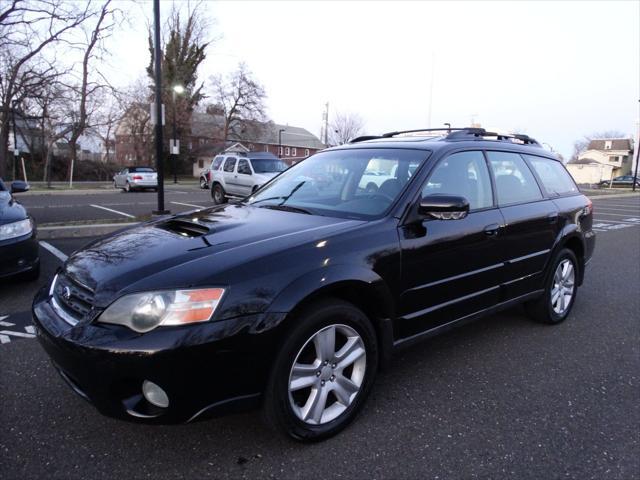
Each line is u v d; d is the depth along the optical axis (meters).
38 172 46.28
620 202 25.00
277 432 2.43
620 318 4.81
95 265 2.54
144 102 46.91
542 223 4.05
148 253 2.53
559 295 4.50
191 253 2.46
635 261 7.94
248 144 66.00
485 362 3.67
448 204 2.84
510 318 4.73
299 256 2.47
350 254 2.64
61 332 2.30
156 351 2.07
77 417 2.77
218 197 16.69
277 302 2.30
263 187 4.09
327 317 2.50
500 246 3.60
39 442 2.53
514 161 4.08
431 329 3.20
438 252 3.10
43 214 12.86
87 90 29.06
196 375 2.15
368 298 2.81
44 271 6.02
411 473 2.34
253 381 2.29
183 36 46.97
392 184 3.20
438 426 2.77
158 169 10.93
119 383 2.16
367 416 2.86
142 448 2.49
